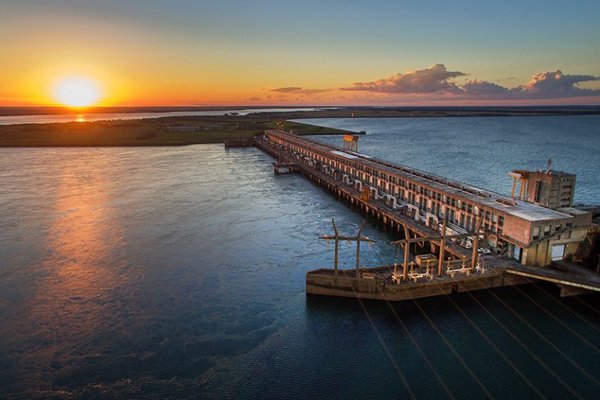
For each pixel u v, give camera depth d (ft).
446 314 191.93
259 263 251.80
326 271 214.69
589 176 531.09
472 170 586.86
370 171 409.90
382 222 337.93
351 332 180.14
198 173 565.12
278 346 171.32
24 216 350.23
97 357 164.66
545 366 156.97
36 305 203.21
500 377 151.33
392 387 147.64
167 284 224.94
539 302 200.44
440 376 152.56
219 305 203.41
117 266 247.70
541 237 215.31
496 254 234.58
